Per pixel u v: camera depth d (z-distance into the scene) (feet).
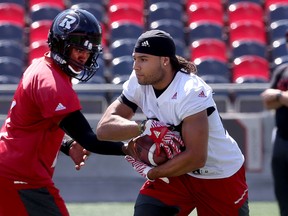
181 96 49.24
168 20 152.05
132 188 107.86
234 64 138.82
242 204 55.06
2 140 48.55
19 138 47.85
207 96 49.75
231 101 123.65
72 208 100.73
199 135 48.88
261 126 107.14
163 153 49.11
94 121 104.58
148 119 50.75
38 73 47.65
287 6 157.28
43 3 154.81
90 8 151.64
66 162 106.73
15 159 47.62
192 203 55.47
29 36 146.30
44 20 148.77
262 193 107.65
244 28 150.41
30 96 47.19
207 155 51.03
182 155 48.73
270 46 150.30
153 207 54.49
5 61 133.18
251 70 138.21
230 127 107.14
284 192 73.10
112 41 145.48
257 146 107.34
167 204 54.60
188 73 50.55
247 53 144.66
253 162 107.55
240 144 107.24
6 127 48.73
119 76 131.23
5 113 110.11
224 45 143.23
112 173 107.76
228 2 160.76
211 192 54.24
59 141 48.93
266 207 101.30
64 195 106.83
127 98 52.47
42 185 48.08
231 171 53.98
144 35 49.39
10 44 139.85
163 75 49.47
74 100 46.98
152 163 49.39
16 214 48.26
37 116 47.42
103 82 127.03
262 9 158.92
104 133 49.57
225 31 153.99
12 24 146.30
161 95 50.14
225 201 54.54
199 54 142.10
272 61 145.79
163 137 48.73
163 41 49.11
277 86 73.67
